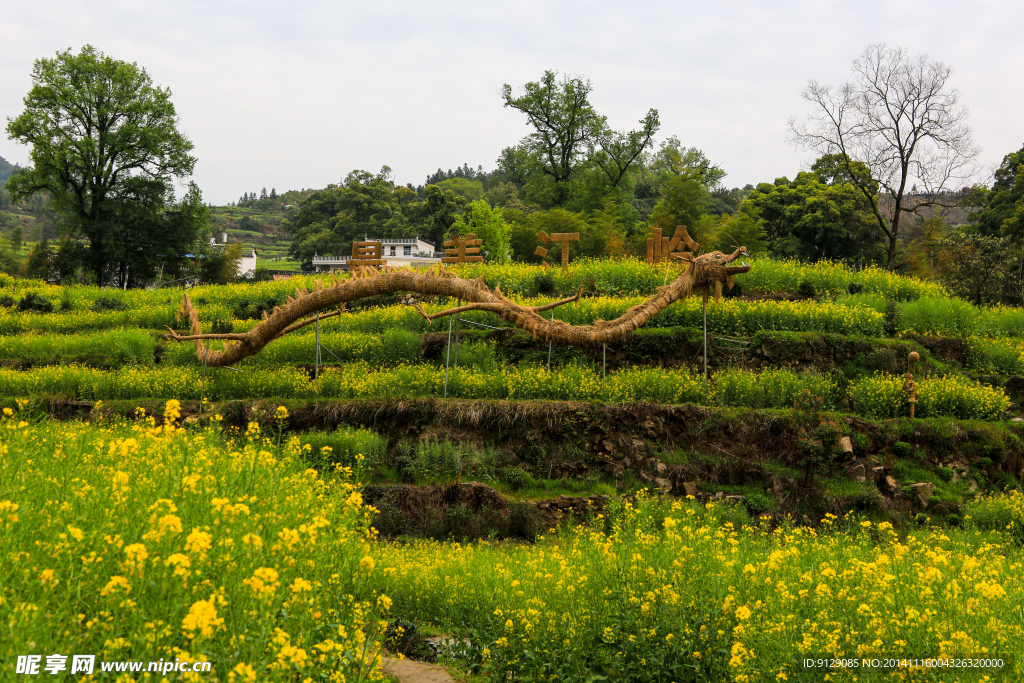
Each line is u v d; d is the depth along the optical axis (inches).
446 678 259.6
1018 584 281.4
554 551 424.5
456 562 406.6
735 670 214.4
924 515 579.5
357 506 285.4
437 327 893.8
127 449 284.8
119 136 1861.5
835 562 300.2
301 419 682.8
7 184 1811.0
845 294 923.4
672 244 1026.7
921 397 673.0
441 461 625.6
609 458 632.4
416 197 4463.6
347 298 730.8
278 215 7440.9
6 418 396.5
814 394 679.1
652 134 2306.8
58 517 182.1
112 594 142.7
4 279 1501.0
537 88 2354.8
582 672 239.9
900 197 1540.4
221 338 753.0
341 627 180.9
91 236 1846.7
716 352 778.8
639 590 261.4
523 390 705.0
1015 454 630.5
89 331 1081.4
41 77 1838.1
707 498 592.7
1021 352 772.6
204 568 165.2
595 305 866.1
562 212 1722.4
